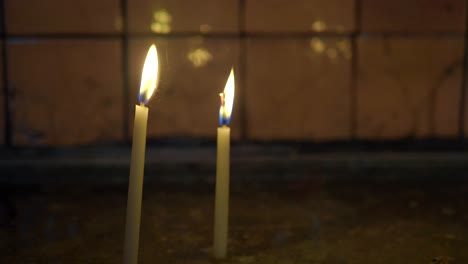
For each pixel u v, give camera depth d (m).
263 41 0.90
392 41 0.90
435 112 0.91
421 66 0.90
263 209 0.78
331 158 0.87
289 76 0.90
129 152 0.89
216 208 0.67
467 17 0.90
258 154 0.89
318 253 0.69
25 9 0.88
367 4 0.89
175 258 0.68
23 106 0.89
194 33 0.89
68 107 0.90
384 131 0.91
